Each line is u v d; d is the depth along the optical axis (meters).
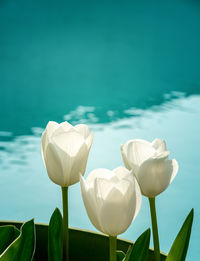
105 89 4.55
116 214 0.34
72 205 2.22
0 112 3.91
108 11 6.86
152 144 0.41
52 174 0.40
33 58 5.45
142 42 6.03
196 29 6.47
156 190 0.38
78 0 7.04
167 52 5.71
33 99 4.29
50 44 5.86
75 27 6.38
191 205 2.31
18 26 6.33
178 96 4.31
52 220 0.43
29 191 2.49
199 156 2.93
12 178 2.63
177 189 2.48
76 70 5.14
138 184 0.38
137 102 4.14
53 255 0.43
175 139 3.23
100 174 0.37
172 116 3.73
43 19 6.54
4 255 0.39
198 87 4.59
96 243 0.50
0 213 2.26
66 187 0.41
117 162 2.83
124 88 4.58
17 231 0.43
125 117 3.72
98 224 0.35
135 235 1.97
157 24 6.56
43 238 0.51
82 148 0.39
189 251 1.90
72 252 0.50
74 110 3.97
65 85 4.69
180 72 5.07
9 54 5.55
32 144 3.16
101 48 5.80
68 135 0.38
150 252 0.46
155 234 0.40
